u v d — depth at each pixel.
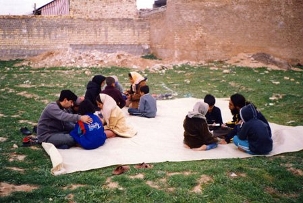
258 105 11.30
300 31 22.67
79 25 24.80
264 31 22.42
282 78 16.64
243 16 22.23
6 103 10.75
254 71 18.73
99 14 26.73
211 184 5.09
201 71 18.50
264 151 6.52
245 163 6.00
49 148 6.41
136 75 10.44
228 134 7.21
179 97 12.35
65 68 19.89
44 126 6.89
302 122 9.06
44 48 24.64
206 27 22.33
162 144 7.13
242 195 4.80
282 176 5.42
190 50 22.50
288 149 6.81
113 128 7.66
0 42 24.08
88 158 6.18
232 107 7.81
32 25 24.34
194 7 22.19
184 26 22.31
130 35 25.62
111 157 6.23
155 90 13.66
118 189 4.88
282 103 11.41
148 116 9.31
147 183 5.13
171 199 4.62
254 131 6.49
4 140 7.20
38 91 12.78
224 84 14.82
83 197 4.62
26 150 6.53
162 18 23.81
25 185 5.08
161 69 19.45
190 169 5.65
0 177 5.24
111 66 20.50
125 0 26.92
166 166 5.79
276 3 22.25
